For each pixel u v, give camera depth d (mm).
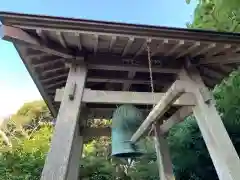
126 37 2406
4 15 2135
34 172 6641
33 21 2195
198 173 5512
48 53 2734
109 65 2799
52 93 3936
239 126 4945
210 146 2299
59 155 2047
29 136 12547
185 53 2846
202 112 2465
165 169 3602
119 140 2760
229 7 4086
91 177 7195
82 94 2502
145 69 2879
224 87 5461
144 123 2420
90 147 8531
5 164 6598
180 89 2109
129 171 7488
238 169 2104
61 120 2264
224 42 2582
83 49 2752
